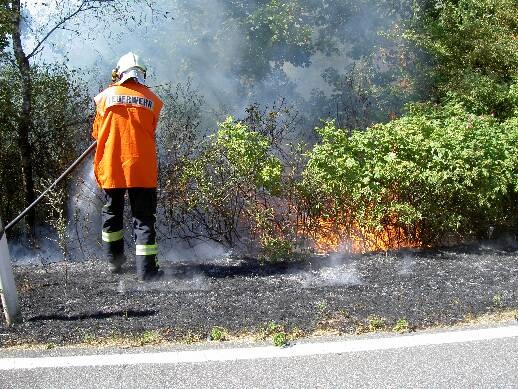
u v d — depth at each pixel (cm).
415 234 622
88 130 832
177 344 404
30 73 816
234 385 353
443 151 593
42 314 454
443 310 446
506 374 363
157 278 538
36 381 360
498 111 891
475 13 988
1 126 820
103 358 385
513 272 531
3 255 434
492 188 599
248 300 474
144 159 529
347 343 402
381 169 584
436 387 350
